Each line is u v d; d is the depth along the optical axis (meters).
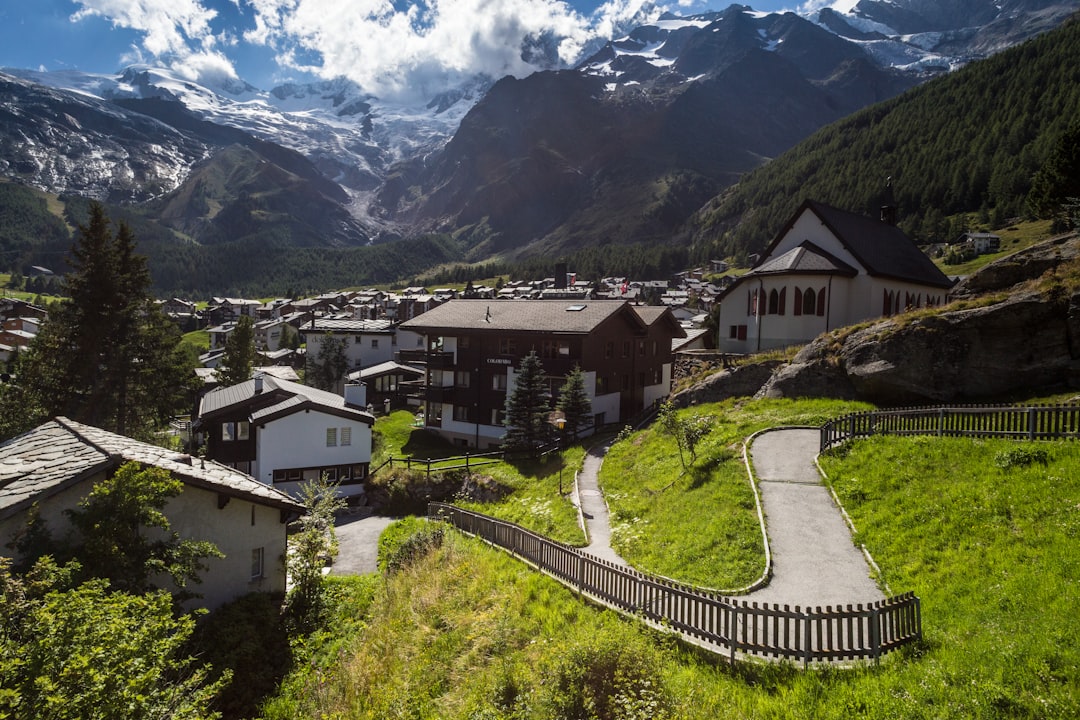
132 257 50.69
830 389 31.08
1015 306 24.61
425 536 24.95
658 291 187.75
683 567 17.47
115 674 9.48
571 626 14.20
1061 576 11.74
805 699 9.93
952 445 19.31
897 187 169.25
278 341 132.75
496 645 14.05
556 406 45.19
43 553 15.88
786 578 15.28
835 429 23.62
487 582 18.06
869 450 21.48
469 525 25.61
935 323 26.66
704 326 90.75
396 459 46.31
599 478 32.41
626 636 11.09
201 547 18.44
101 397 46.06
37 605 11.46
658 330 59.19
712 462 25.02
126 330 47.75
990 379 24.75
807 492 20.59
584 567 16.20
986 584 12.46
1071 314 23.20
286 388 47.84
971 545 14.28
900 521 16.70
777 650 11.19
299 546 22.52
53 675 9.34
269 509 22.28
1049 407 17.73
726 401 35.47
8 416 44.12
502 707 11.43
